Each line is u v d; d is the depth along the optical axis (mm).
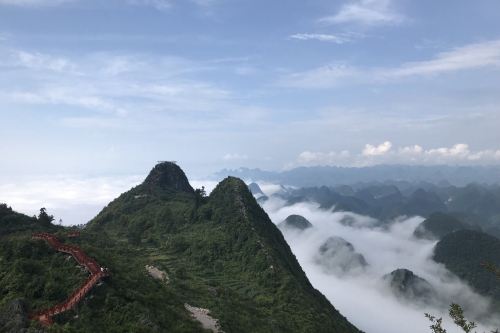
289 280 129625
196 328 82750
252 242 146250
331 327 119375
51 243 92438
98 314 73875
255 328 96625
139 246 154250
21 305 72438
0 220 117125
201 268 138875
